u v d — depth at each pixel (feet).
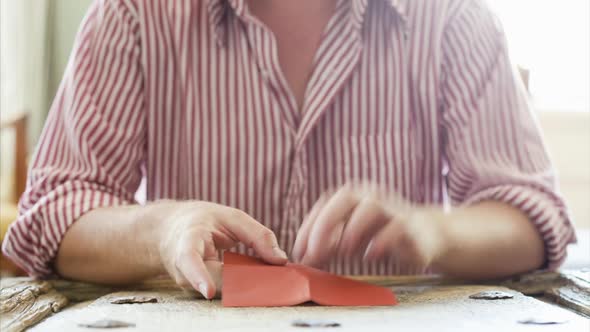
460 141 3.11
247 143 3.18
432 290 2.19
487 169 2.95
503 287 2.23
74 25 12.57
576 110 11.71
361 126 3.20
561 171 11.76
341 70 3.13
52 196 2.74
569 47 11.56
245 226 2.09
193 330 1.48
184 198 3.28
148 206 2.50
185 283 2.06
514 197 2.72
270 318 1.62
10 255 2.81
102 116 3.07
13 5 11.93
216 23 3.16
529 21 11.50
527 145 3.04
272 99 3.16
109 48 3.15
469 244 2.47
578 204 11.81
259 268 1.93
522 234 2.58
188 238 2.05
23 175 8.95
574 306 1.98
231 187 3.20
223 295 1.84
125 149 3.11
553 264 2.71
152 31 3.18
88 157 2.98
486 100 3.10
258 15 3.19
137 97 3.19
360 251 2.17
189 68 3.20
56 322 1.61
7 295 1.87
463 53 3.18
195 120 3.21
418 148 3.26
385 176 3.18
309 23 3.17
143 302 1.91
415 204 3.25
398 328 1.49
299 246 2.20
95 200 2.73
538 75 11.66
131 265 2.41
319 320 1.55
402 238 2.13
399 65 3.20
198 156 3.21
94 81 3.10
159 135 3.26
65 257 2.57
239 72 3.18
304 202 3.16
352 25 3.12
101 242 2.47
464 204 2.89
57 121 3.13
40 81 12.18
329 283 1.94
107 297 2.05
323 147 3.20
